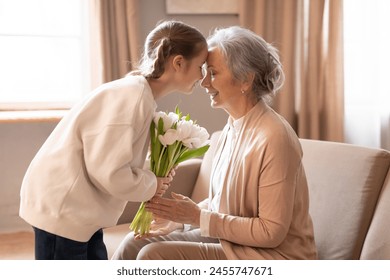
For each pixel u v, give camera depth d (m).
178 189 2.61
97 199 1.75
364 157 1.92
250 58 1.79
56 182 1.72
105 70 3.37
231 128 1.96
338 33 3.71
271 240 1.70
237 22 3.78
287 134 1.74
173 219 1.82
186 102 3.78
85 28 3.62
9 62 3.54
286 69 3.70
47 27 3.58
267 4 3.69
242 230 1.73
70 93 3.69
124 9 3.38
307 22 3.72
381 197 1.86
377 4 3.88
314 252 1.83
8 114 3.32
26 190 1.80
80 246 1.80
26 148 3.55
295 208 1.78
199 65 1.81
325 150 2.09
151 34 1.85
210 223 1.77
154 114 1.79
